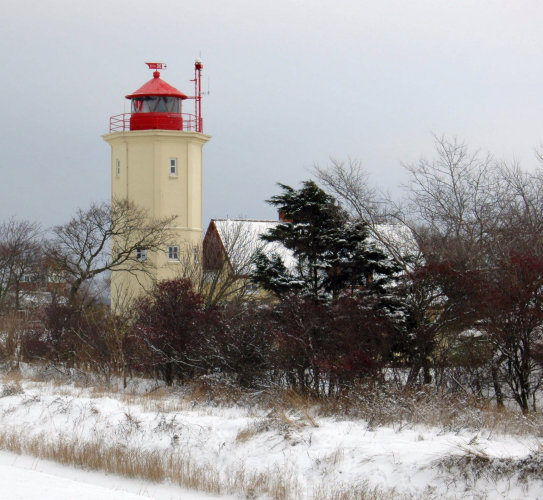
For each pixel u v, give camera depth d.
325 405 27.91
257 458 20.00
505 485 16.33
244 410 28.50
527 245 40.12
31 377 41.28
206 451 20.97
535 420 23.16
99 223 58.03
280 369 33.09
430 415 23.23
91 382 37.72
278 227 41.78
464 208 45.47
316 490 17.52
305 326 32.78
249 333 34.03
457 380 31.41
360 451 18.97
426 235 43.16
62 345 43.88
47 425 25.34
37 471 19.64
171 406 28.36
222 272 52.12
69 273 59.03
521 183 46.62
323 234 40.81
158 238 61.22
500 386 30.92
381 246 42.16
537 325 29.61
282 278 40.69
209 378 32.88
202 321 36.19
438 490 16.72
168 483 19.28
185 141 65.50
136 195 65.12
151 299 45.72
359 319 32.78
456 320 32.03
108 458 20.64
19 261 70.62
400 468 17.72
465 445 18.48
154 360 37.53
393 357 33.09
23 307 65.75
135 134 64.88
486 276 33.69
